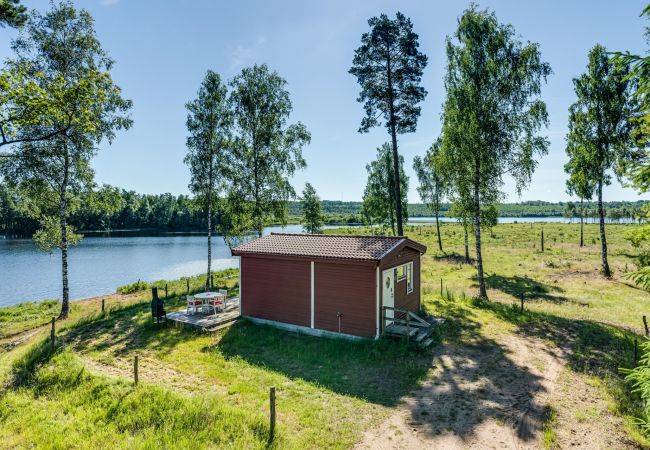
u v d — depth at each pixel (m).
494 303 18.67
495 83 18.98
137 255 51.94
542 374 10.79
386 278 14.23
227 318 16.16
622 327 14.89
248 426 7.93
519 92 18.73
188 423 8.11
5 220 73.69
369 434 7.88
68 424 8.28
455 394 9.64
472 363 11.64
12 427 8.28
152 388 9.59
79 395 9.58
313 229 38.41
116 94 19.52
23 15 11.38
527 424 8.19
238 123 24.92
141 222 102.88
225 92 24.78
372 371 11.10
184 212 105.12
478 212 20.12
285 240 17.17
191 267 41.66
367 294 13.52
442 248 43.81
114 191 21.16
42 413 8.77
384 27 22.08
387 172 40.78
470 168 19.97
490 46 18.94
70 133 18.61
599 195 25.31
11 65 11.91
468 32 19.36
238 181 24.62
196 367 11.60
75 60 18.55
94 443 7.50
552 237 53.12
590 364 11.41
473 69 19.30
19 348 14.29
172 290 24.67
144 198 104.19
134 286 26.58
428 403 9.19
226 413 8.35
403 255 15.82
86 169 20.12
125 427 8.16
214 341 13.95
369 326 13.48
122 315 18.03
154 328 15.59
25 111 11.51
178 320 15.88
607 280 23.67
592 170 24.92
